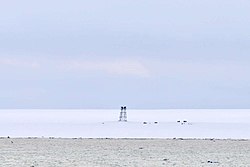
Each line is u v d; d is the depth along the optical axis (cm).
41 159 8469
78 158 8681
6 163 7850
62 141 12744
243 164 7919
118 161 8281
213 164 7931
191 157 9019
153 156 9169
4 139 13338
